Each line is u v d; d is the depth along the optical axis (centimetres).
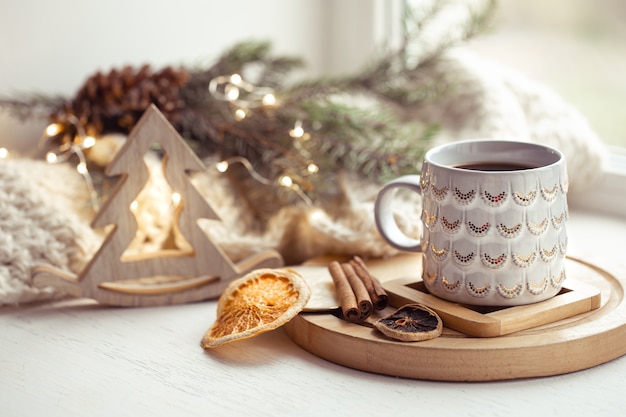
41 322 77
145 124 77
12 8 96
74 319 78
